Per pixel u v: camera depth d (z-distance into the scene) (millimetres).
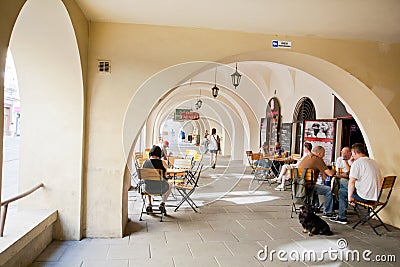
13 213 4203
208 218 5762
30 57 4207
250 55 5301
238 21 4582
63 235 4441
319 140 8945
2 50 2143
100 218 4613
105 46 4645
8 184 6816
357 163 5293
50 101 4414
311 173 5973
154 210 6055
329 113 9164
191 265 3756
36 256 3820
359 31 4902
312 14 4262
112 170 4633
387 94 5430
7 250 2918
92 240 4469
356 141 8602
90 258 3855
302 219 5043
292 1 3863
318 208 6387
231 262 3877
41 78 4340
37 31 3895
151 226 5191
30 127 4398
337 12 4168
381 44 5402
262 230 5168
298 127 11102
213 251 4211
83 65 4398
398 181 5570
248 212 6273
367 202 5320
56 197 4438
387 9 4035
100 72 4629
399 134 5465
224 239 4684
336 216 6023
